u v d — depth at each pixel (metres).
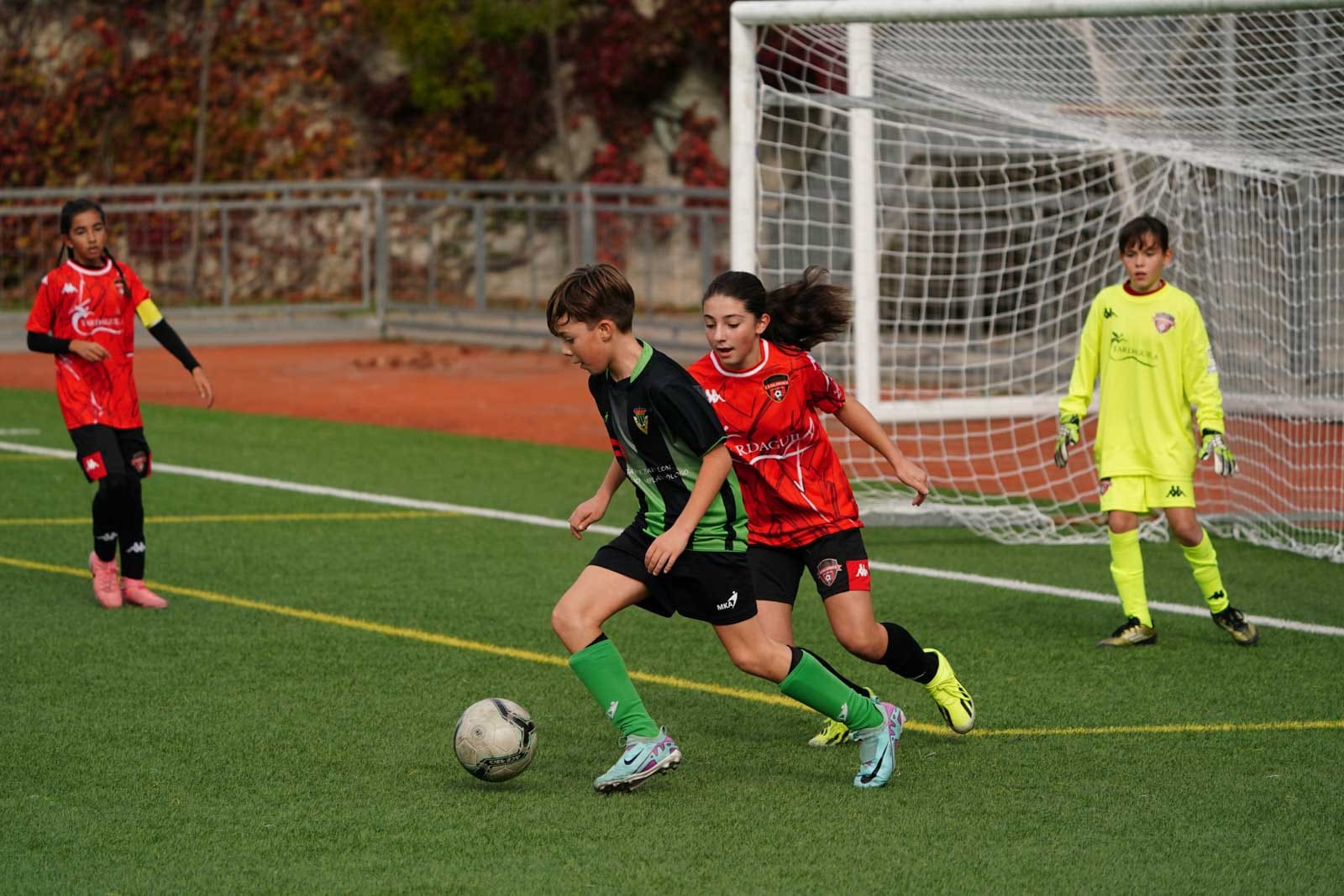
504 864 14.94
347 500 37.47
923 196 58.22
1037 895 14.22
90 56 100.31
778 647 17.05
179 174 100.31
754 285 17.56
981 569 30.23
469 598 27.17
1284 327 38.84
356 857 15.11
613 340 16.17
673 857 15.13
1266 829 15.93
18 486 38.78
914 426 48.94
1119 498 23.98
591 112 96.75
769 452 18.25
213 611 26.08
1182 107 29.66
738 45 32.09
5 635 24.34
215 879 14.55
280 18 99.50
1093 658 23.33
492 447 47.00
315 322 83.56
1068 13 27.94
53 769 17.81
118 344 26.25
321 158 99.12
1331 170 30.66
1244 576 29.28
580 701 20.97
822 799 16.94
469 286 81.19
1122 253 24.27
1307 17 26.61
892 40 33.62
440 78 93.06
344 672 22.33
